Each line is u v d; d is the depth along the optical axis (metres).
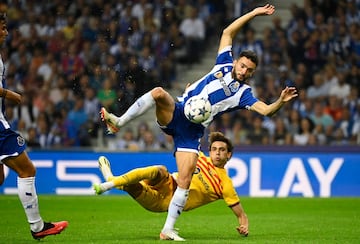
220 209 30.06
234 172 36.00
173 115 18.56
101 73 42.59
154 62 43.91
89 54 43.78
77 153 36.28
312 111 41.59
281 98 17.83
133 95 42.22
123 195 35.84
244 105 18.70
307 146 36.03
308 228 23.16
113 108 41.41
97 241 18.50
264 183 35.94
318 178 35.94
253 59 18.67
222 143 19.67
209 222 24.83
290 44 45.16
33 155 36.28
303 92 42.19
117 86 42.16
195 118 18.34
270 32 45.66
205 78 19.00
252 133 40.69
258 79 44.00
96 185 18.11
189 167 18.47
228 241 18.67
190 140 18.66
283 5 48.97
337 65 44.56
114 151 36.28
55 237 19.50
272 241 19.03
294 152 36.00
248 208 30.66
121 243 17.97
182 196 18.45
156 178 19.09
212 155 19.75
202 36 46.50
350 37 45.69
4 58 45.06
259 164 35.97
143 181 19.36
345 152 36.03
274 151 36.03
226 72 18.92
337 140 40.47
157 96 18.25
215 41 47.22
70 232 20.97
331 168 35.97
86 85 42.34
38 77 44.09
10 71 44.53
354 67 44.19
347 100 42.06
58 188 36.22
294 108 41.97
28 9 46.38
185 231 21.83
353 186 35.97
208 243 18.00
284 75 44.00
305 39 45.16
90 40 44.56
